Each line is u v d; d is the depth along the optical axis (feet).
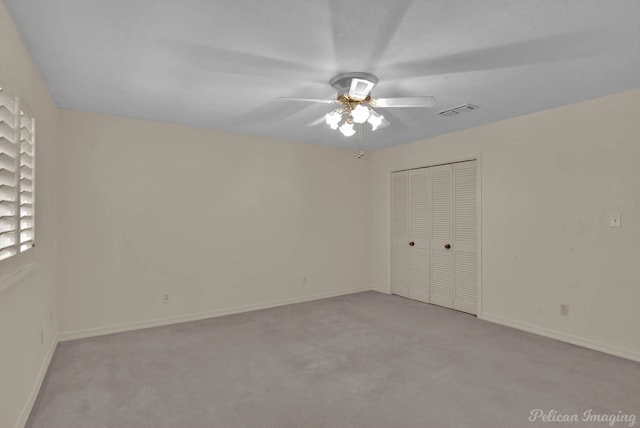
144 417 6.71
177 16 5.83
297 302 15.44
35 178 7.48
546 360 9.27
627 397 7.40
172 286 12.53
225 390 7.73
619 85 8.98
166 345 10.36
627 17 5.87
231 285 13.76
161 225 12.34
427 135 14.44
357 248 17.46
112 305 11.48
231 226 13.78
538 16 5.84
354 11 5.68
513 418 6.67
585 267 10.23
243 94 9.43
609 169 9.75
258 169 14.46
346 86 8.32
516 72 8.05
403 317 13.17
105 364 9.02
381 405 7.13
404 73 8.04
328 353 9.78
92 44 6.75
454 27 6.15
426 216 15.34
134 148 11.87
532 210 11.47
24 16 5.79
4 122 5.40
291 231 15.33
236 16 5.82
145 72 8.03
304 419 6.65
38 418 6.67
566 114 10.61
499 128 12.36
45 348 8.68
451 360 9.29
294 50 6.98
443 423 6.52
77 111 10.96
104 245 11.37
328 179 16.48
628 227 9.40
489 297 12.75
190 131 12.89
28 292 6.92
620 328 9.52
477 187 13.08
